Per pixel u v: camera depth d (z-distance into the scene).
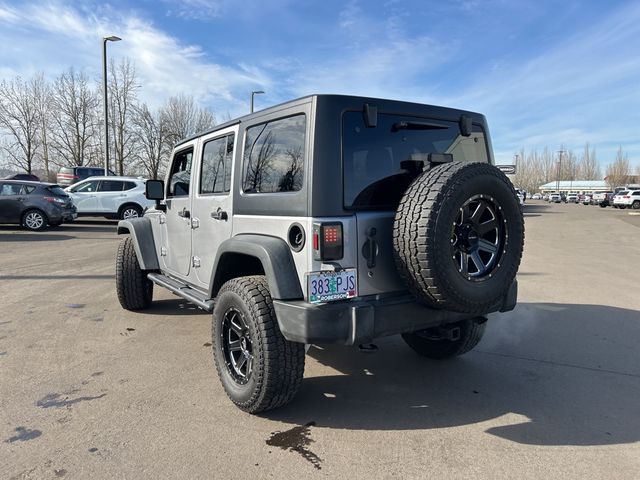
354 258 2.94
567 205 62.59
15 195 15.21
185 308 6.13
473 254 3.03
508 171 16.72
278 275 2.93
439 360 4.38
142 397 3.54
